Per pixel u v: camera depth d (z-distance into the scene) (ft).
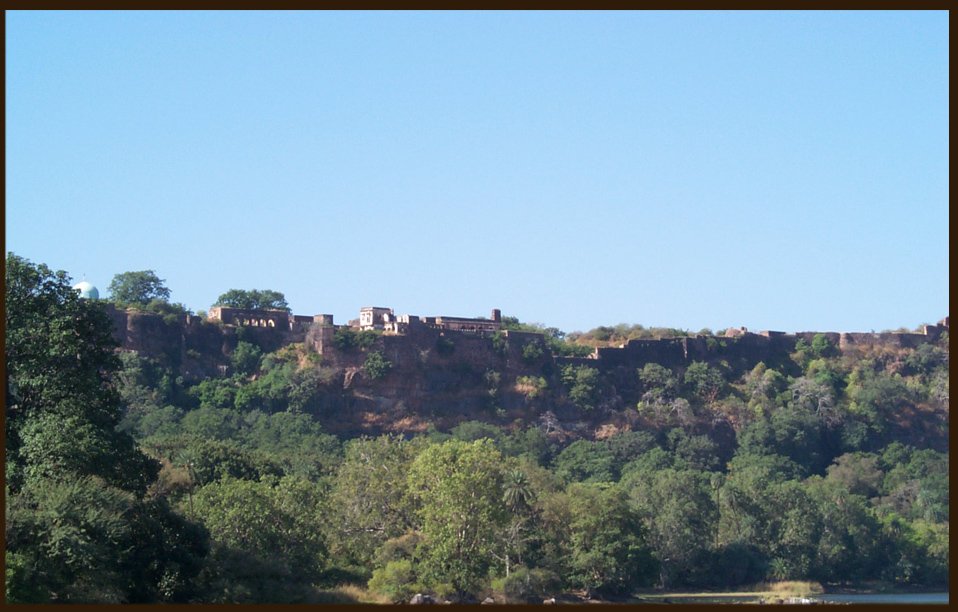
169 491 405.80
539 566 422.41
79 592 253.44
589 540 437.58
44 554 248.32
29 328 285.84
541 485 487.61
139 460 304.71
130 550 278.87
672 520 510.58
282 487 398.83
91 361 299.99
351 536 424.87
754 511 552.41
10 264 287.89
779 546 541.34
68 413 278.05
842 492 584.81
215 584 308.60
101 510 263.49
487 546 397.39
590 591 427.33
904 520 609.42
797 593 492.54
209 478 452.35
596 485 578.66
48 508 254.27
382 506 435.12
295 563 363.35
